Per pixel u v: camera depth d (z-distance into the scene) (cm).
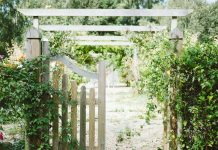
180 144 626
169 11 710
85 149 636
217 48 593
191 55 598
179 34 640
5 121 629
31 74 619
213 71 585
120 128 919
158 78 641
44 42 634
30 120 625
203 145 603
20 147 673
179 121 623
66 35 1060
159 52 661
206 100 596
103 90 631
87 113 1084
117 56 1939
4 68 619
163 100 642
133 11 741
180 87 613
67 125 630
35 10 730
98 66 631
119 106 1283
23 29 1769
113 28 971
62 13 741
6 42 1675
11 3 1739
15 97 617
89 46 1692
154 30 959
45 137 626
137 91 1591
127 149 743
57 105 632
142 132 877
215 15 2797
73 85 634
